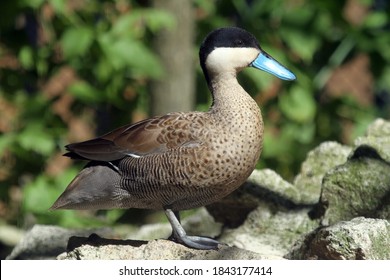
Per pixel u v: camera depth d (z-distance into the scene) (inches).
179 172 300.0
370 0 573.6
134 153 305.6
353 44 556.4
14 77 519.8
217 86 312.3
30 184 485.1
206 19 528.4
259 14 541.0
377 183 331.9
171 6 490.9
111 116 532.4
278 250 341.7
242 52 314.3
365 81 682.8
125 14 492.7
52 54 509.4
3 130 518.3
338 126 563.5
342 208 334.3
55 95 515.2
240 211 360.8
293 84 540.7
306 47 534.6
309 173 385.4
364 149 342.0
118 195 309.6
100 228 388.5
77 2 518.3
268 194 361.1
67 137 518.6
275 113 553.9
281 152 537.0
